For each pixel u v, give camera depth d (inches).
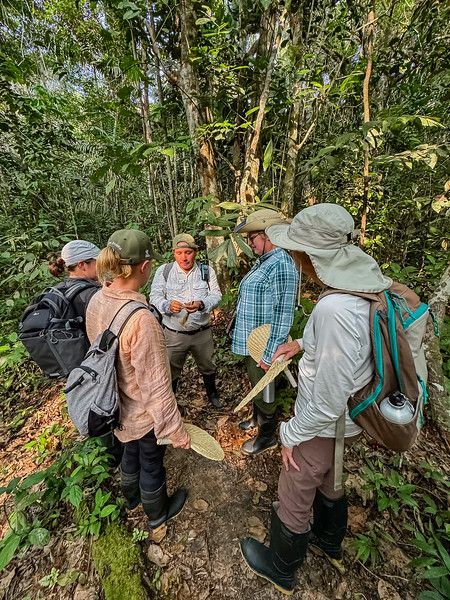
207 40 98.9
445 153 75.0
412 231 121.0
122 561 49.9
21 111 146.5
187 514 59.4
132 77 100.9
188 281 80.7
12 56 150.7
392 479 57.5
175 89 117.9
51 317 58.1
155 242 185.2
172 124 135.8
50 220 171.0
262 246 66.4
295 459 40.4
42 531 49.8
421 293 106.8
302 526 41.9
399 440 32.6
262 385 43.4
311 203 141.0
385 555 51.6
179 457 71.4
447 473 64.7
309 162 95.8
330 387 31.8
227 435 78.0
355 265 33.1
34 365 108.8
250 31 106.7
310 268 37.7
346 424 38.1
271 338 62.4
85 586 49.5
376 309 31.4
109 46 130.6
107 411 42.4
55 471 59.0
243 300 66.7
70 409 43.6
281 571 45.3
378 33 137.1
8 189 192.4
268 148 96.2
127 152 100.3
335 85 115.1
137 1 88.4
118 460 69.1
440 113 114.7
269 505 60.8
